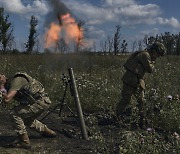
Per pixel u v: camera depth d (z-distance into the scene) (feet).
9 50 119.34
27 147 18.39
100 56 64.75
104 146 18.63
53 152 18.19
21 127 18.30
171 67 48.93
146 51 23.30
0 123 22.76
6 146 18.45
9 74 37.19
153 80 34.30
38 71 38.14
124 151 17.07
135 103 25.21
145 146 17.70
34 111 18.57
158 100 25.48
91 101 27.43
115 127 22.80
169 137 20.25
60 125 23.11
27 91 18.39
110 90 30.07
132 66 23.36
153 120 23.04
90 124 22.85
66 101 28.50
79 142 19.86
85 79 35.09
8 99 17.60
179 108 24.06
